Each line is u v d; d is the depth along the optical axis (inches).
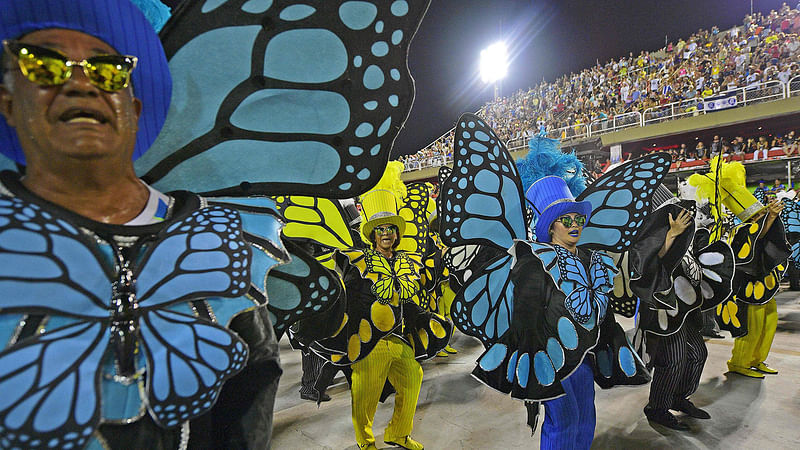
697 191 155.5
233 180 40.1
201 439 30.4
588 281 78.3
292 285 49.6
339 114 40.2
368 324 99.8
